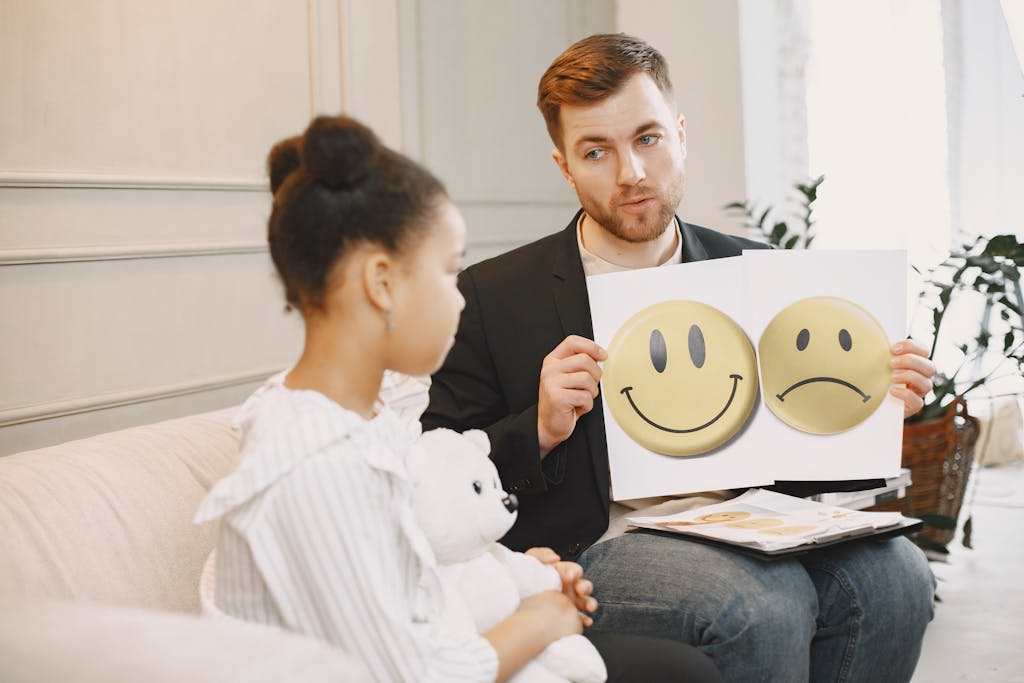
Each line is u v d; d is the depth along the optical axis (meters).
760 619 1.20
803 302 1.44
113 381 2.13
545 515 1.45
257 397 1.01
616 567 1.32
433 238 0.92
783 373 1.43
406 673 0.84
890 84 3.50
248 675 0.63
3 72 1.92
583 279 1.54
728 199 3.70
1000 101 3.34
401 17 2.97
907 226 3.52
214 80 2.36
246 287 2.45
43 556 1.06
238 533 0.86
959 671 2.04
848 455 1.42
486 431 1.43
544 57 3.65
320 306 0.92
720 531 1.29
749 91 3.63
